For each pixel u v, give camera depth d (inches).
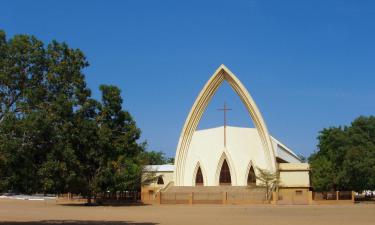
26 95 954.1
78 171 1051.9
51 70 1007.6
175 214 1505.9
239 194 2502.5
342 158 2541.8
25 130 893.2
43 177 952.3
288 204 2282.2
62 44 1038.4
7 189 934.4
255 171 2760.8
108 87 2153.1
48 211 1707.7
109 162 1942.7
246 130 2849.4
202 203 2370.8
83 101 1070.4
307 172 2596.0
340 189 2760.8
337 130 2640.3
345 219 1248.2
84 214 1517.0
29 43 1002.1
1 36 991.0
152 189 2647.6
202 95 2778.1
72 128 1031.6
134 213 1567.4
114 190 2233.0
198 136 2908.5
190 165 2869.1
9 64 975.6
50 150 971.3
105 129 1429.6
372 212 1561.3
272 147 2684.5
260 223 1125.1
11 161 875.4
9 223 1127.6
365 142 2504.9
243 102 2751.0
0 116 948.6
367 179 2447.1
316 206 2033.7
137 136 2196.1
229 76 2704.2
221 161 2834.6
